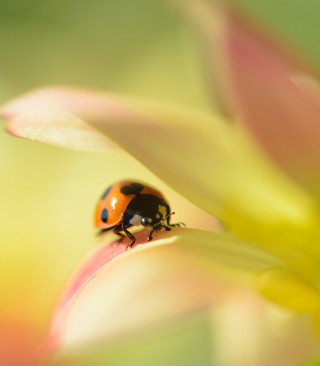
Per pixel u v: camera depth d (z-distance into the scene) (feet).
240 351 0.36
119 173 0.67
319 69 0.34
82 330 0.35
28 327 0.55
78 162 0.70
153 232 0.33
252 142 0.34
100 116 0.32
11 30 0.83
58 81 0.83
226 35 0.34
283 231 0.34
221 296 0.35
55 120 0.32
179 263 0.35
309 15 0.61
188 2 0.35
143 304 0.35
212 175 0.33
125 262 0.34
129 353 0.51
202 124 0.34
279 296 0.33
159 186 0.61
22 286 0.60
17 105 0.32
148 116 0.33
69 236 0.66
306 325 0.35
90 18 0.84
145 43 0.82
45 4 0.83
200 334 0.51
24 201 0.67
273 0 0.61
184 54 0.78
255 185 0.34
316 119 0.34
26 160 0.71
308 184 0.34
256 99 0.34
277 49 0.34
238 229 0.34
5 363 0.51
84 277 0.32
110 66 0.82
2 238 0.64
